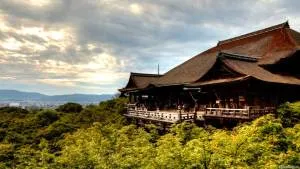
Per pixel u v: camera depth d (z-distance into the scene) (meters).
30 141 42.81
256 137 17.41
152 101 48.50
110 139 25.20
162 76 50.19
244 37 45.28
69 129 46.19
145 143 22.33
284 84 29.44
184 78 40.72
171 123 31.17
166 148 17.55
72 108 66.56
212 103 35.91
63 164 21.83
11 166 30.50
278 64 33.47
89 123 49.84
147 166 16.30
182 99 41.81
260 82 28.38
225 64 31.12
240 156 15.45
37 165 23.72
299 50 33.34
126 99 57.06
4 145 36.25
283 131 19.27
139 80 50.66
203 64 42.50
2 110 72.06
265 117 20.56
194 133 23.06
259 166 14.82
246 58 33.78
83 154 20.39
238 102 30.77
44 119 56.16
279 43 36.97
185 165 15.27
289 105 26.47
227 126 28.02
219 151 15.70
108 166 18.28
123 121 43.28
